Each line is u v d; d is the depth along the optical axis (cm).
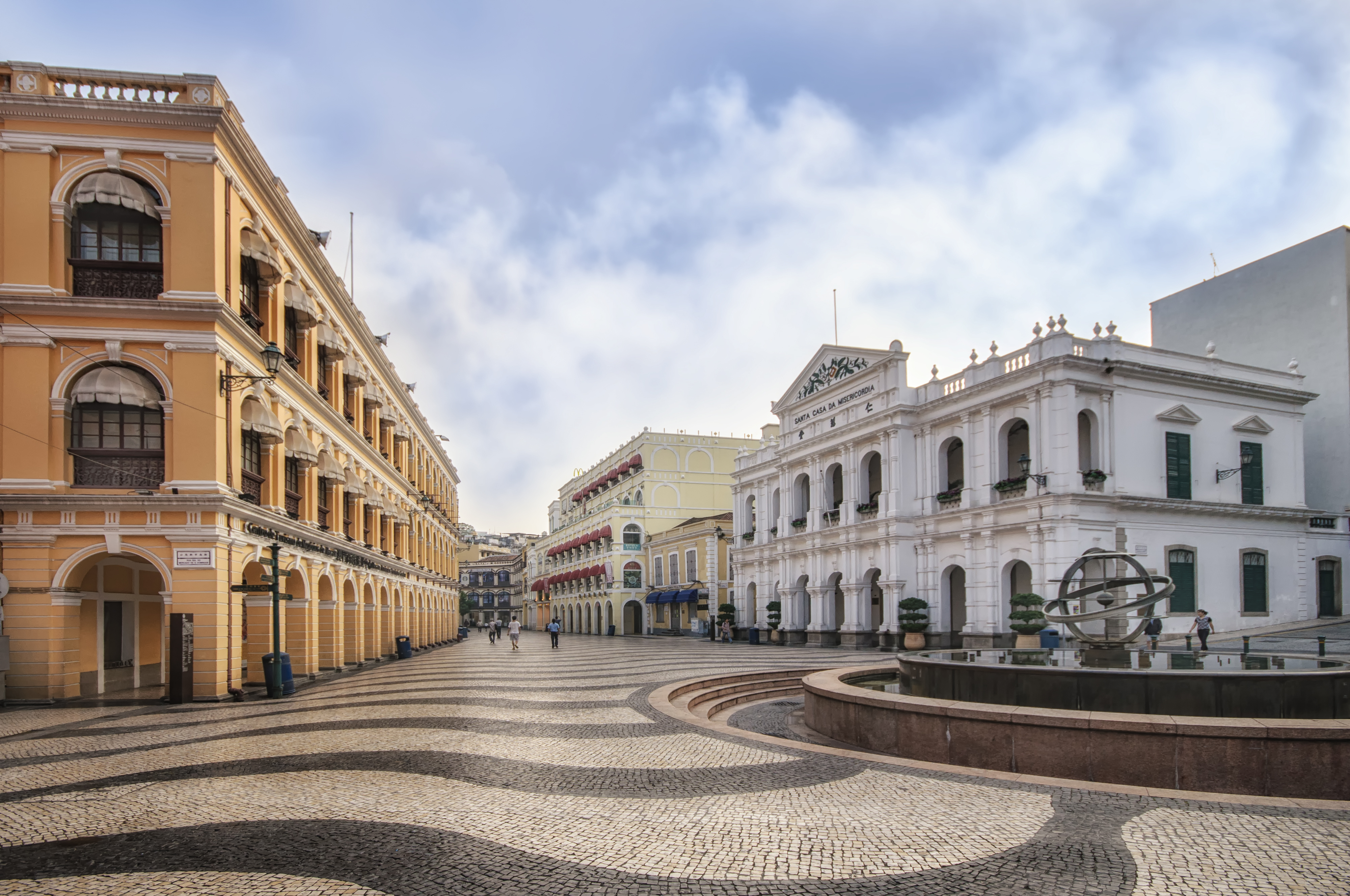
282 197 2339
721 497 7538
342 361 3092
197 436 1908
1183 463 3141
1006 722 1042
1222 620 3141
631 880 620
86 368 1919
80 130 1927
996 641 3133
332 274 2877
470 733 1300
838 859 657
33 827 789
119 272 1941
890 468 3700
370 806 843
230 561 1970
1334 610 3469
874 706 1228
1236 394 3309
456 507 7506
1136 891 583
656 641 5394
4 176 1905
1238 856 650
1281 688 1058
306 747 1207
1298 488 3419
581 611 8275
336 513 2861
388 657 3669
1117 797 832
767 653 3566
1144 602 1363
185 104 1930
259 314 2284
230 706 1792
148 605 2450
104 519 1881
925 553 3544
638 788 905
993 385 3206
